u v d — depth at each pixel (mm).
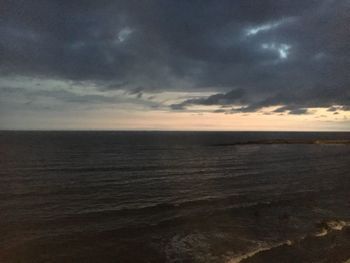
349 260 12688
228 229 16422
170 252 13375
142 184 29609
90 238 14961
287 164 47562
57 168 38781
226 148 82812
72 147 74125
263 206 21188
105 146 81812
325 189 27719
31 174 33719
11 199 22625
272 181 31734
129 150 71000
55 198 23250
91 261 12438
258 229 16438
